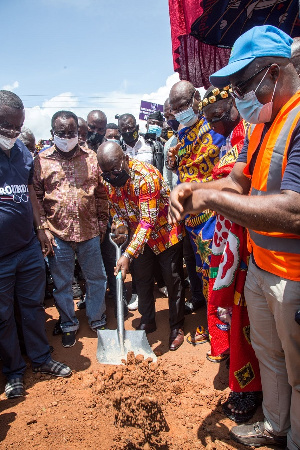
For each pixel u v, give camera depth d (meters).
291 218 1.42
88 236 3.62
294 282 1.72
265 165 1.71
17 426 2.47
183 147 3.30
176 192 1.63
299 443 1.98
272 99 1.64
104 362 2.87
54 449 2.23
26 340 3.11
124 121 4.87
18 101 2.70
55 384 2.99
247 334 2.36
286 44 1.65
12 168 2.88
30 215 3.04
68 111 3.41
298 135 1.53
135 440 2.13
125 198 3.24
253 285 2.00
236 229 2.24
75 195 3.51
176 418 2.46
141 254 3.44
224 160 2.49
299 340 1.79
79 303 4.42
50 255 3.55
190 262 3.94
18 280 3.03
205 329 3.56
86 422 2.46
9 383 2.94
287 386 2.05
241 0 3.04
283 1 3.08
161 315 4.07
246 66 1.62
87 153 3.66
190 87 3.12
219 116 2.65
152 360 2.77
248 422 2.38
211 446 2.18
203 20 3.13
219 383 2.81
